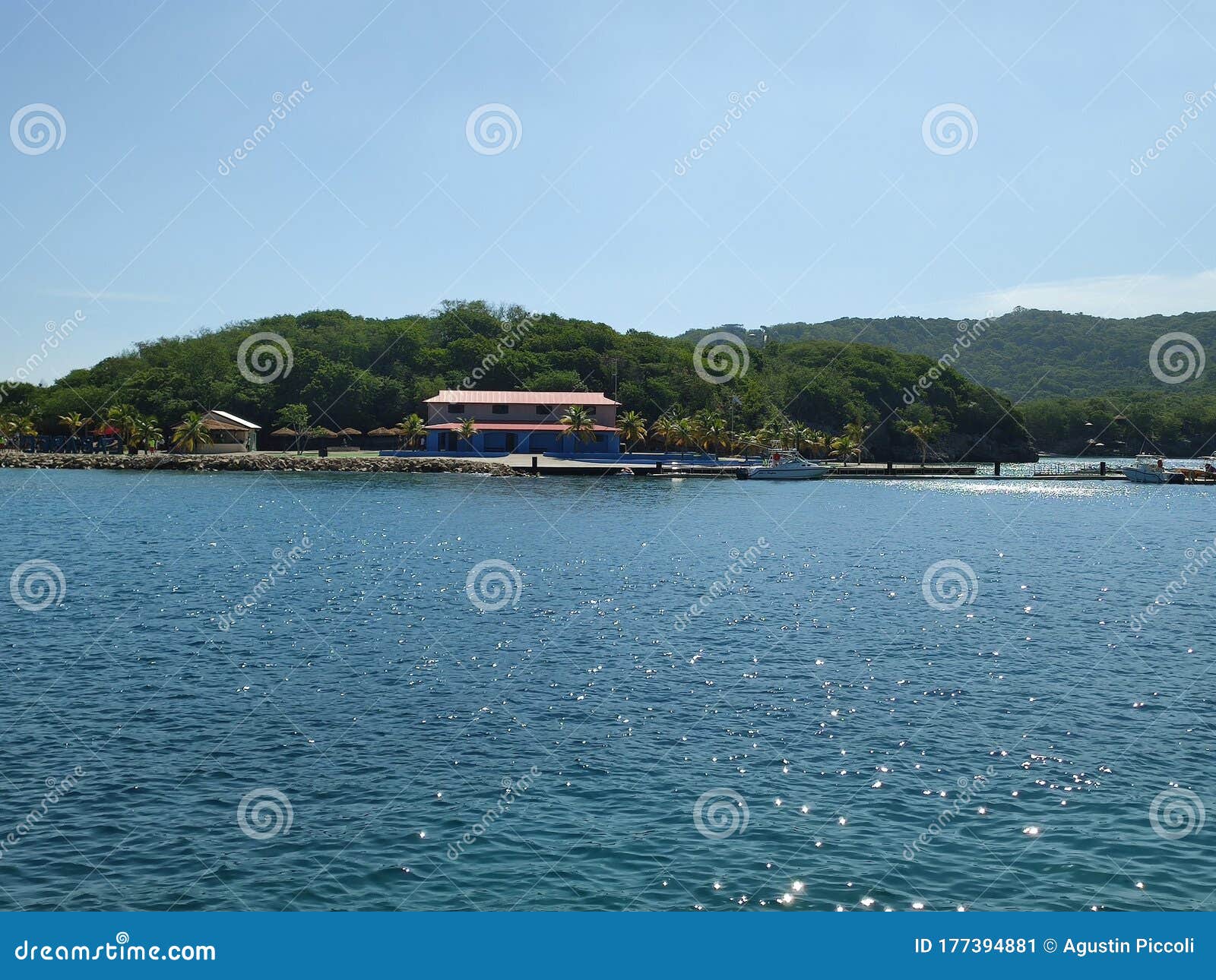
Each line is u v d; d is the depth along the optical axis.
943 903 16.62
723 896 16.77
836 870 17.64
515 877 17.33
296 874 17.38
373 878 17.28
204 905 16.45
